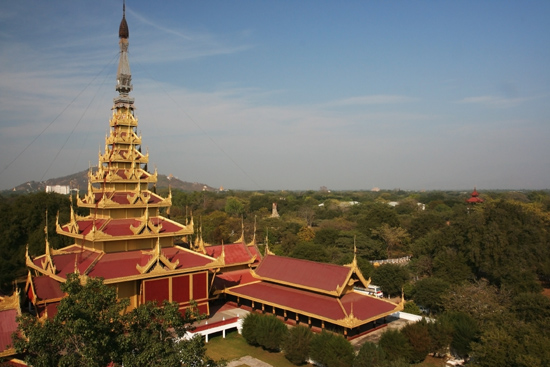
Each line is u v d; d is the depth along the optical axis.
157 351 27.05
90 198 57.00
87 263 50.91
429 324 48.81
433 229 122.12
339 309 50.16
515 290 70.69
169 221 59.56
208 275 59.88
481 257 81.31
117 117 61.53
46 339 25.42
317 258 95.31
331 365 42.56
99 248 53.47
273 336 48.66
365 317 49.28
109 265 50.69
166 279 53.34
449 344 48.25
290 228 144.50
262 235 134.25
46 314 45.44
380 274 82.62
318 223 186.50
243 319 54.00
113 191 58.38
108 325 26.89
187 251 59.03
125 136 61.47
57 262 52.16
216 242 127.94
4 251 78.50
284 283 57.94
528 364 36.94
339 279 53.50
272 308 58.59
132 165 60.41
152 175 61.38
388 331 47.28
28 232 82.38
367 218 138.00
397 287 80.62
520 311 55.66
